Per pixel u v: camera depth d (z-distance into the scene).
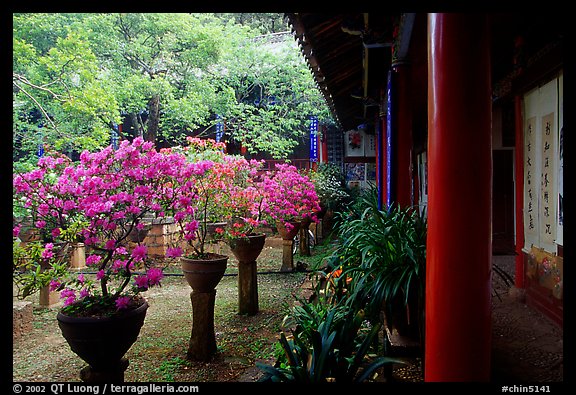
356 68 6.89
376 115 9.74
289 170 8.38
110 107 8.58
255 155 19.58
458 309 1.84
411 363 3.35
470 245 1.84
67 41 8.35
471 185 1.85
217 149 6.15
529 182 4.88
